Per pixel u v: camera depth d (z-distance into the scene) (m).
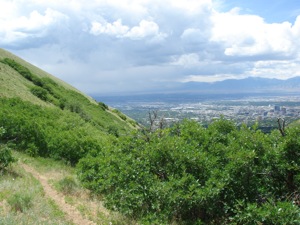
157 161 10.85
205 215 9.88
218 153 10.19
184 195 8.80
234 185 9.02
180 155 9.96
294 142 9.21
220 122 11.84
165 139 11.20
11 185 11.70
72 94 64.81
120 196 10.79
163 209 9.88
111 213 11.11
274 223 7.57
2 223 7.93
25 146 22.20
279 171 9.57
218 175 9.14
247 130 10.57
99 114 59.00
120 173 11.05
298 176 8.95
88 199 12.95
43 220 9.09
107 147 15.19
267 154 9.40
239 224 8.87
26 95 42.41
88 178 14.37
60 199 12.27
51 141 22.86
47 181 15.23
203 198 8.61
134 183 10.43
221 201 9.00
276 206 8.15
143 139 12.91
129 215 10.69
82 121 37.62
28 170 16.92
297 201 8.91
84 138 24.00
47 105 44.09
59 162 21.84
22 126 22.44
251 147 9.48
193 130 11.58
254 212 7.78
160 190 9.38
